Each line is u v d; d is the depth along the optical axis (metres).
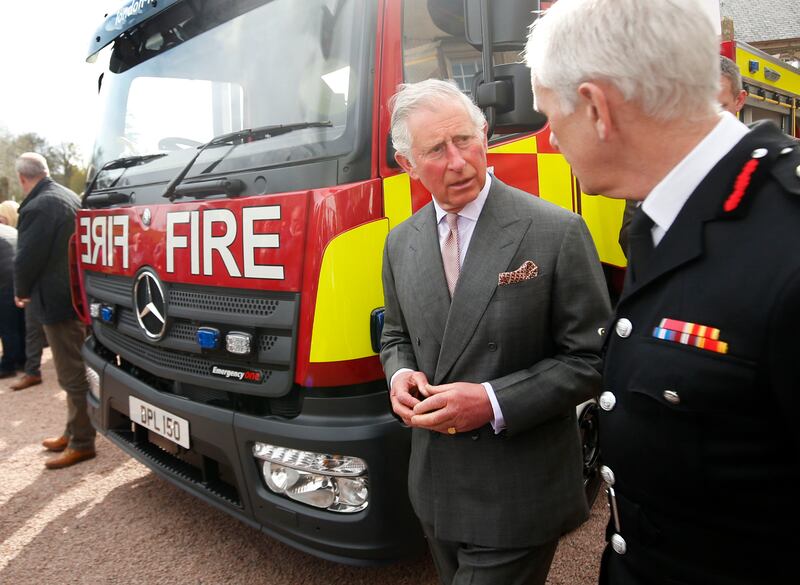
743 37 18.64
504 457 1.35
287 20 2.18
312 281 1.80
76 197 3.72
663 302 0.80
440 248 1.46
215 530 2.77
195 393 2.31
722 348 0.71
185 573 2.43
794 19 18.77
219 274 2.06
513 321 1.32
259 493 2.01
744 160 0.76
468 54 2.26
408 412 1.35
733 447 0.73
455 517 1.39
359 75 1.86
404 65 1.92
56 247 3.43
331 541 1.87
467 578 1.38
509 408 1.26
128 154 2.77
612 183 0.88
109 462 3.61
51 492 3.20
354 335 1.78
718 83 0.79
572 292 1.33
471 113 1.37
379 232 1.82
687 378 0.74
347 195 1.77
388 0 1.88
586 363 1.31
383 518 1.79
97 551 2.61
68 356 3.51
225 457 2.10
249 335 1.95
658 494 0.83
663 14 0.75
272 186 1.96
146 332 2.43
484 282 1.33
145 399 2.46
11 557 2.58
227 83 2.33
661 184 0.82
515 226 1.34
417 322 1.45
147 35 2.78
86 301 3.03
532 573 1.40
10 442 4.00
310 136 1.92
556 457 1.40
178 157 2.46
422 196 1.94
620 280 2.74
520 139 2.25
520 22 1.82
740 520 0.76
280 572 2.41
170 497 3.11
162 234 2.31
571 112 0.87
